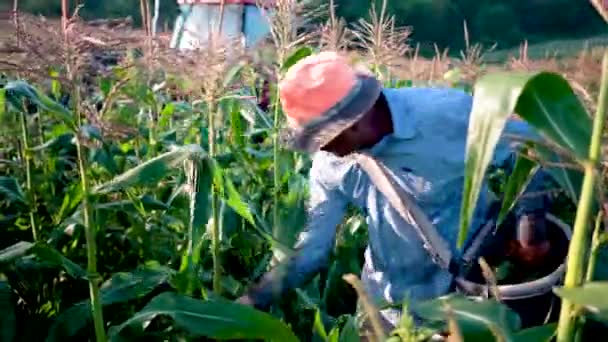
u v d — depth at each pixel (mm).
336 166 3613
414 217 3453
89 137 3045
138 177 3062
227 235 4262
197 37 4184
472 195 1866
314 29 4707
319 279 4785
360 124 3236
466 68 7043
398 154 3383
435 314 2305
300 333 4188
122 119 4797
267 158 5414
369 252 3949
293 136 3234
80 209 4008
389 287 3785
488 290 3096
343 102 3078
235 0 5852
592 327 3131
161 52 3627
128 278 3365
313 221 3709
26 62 2893
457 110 3400
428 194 3457
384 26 5512
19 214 4480
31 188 4289
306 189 4664
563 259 3416
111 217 4531
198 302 2809
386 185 3438
